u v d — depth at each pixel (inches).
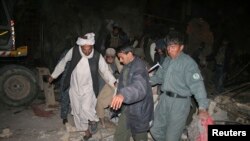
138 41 359.6
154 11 507.5
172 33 135.2
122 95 119.7
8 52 269.3
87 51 164.7
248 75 430.3
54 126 211.9
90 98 174.4
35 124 215.8
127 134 143.8
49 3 454.0
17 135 195.8
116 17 493.7
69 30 469.1
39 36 442.6
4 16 265.7
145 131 138.1
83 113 174.2
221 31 514.9
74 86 173.0
